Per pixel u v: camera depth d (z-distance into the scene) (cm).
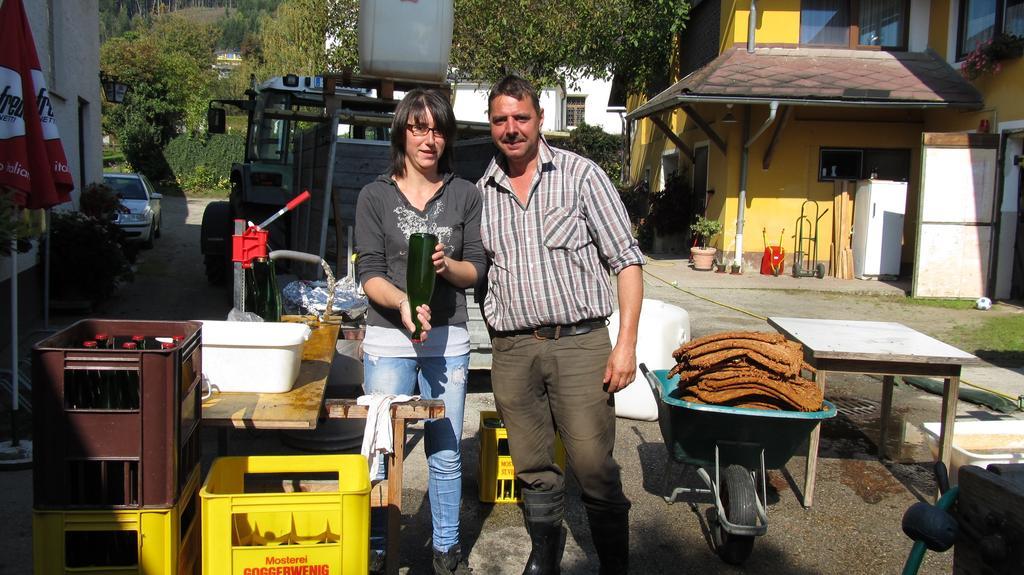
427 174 282
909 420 538
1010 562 159
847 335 418
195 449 237
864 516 383
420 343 281
